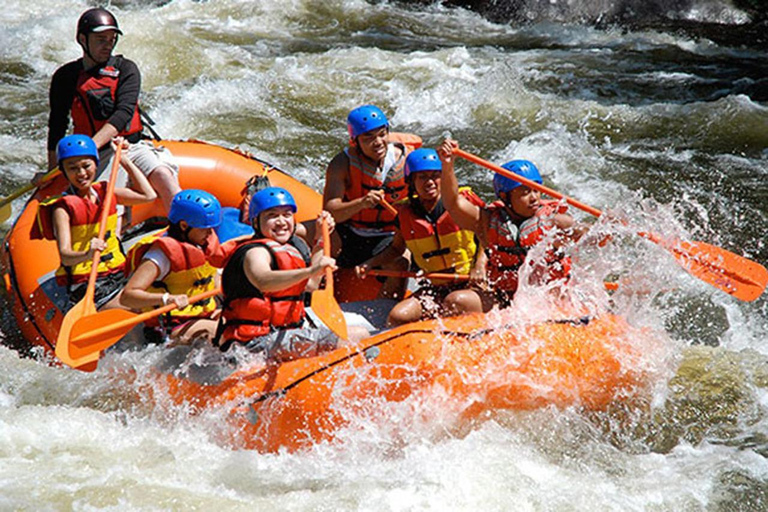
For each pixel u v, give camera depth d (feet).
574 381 56.95
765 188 101.81
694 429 58.39
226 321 57.47
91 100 74.84
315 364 55.67
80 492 51.75
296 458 55.01
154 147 78.02
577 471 55.06
